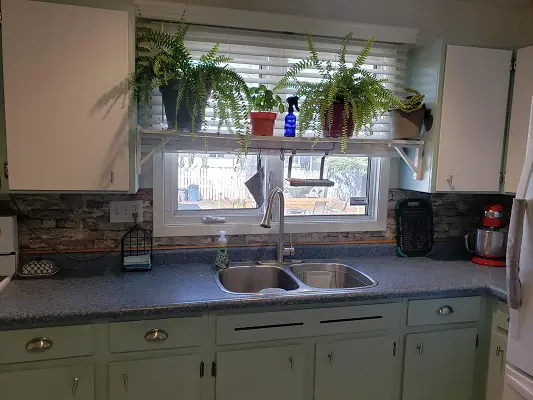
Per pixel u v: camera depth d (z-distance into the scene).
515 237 1.50
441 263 2.32
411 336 1.91
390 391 1.92
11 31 1.65
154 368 1.62
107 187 1.80
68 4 1.69
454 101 2.16
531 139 1.48
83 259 2.07
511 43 2.29
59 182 1.75
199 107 1.84
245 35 2.14
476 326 2.00
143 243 2.15
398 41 2.32
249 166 2.31
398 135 2.19
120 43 1.75
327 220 2.43
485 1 2.41
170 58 1.81
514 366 1.59
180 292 1.74
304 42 2.22
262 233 2.31
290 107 2.08
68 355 1.54
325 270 2.28
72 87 1.72
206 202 2.28
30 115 1.70
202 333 1.66
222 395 1.71
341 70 2.02
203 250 2.21
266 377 1.75
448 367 1.98
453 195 2.57
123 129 1.79
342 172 2.44
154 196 2.15
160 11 1.98
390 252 2.47
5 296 1.65
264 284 2.20
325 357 1.81
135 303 1.60
